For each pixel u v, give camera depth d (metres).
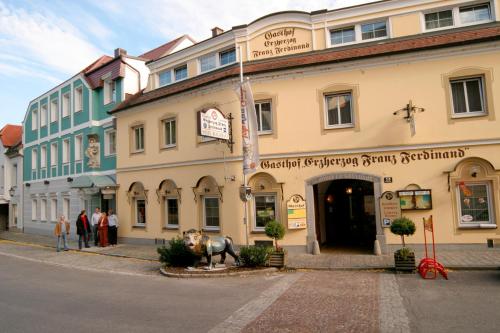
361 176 12.89
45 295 8.56
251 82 14.31
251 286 8.91
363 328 5.75
